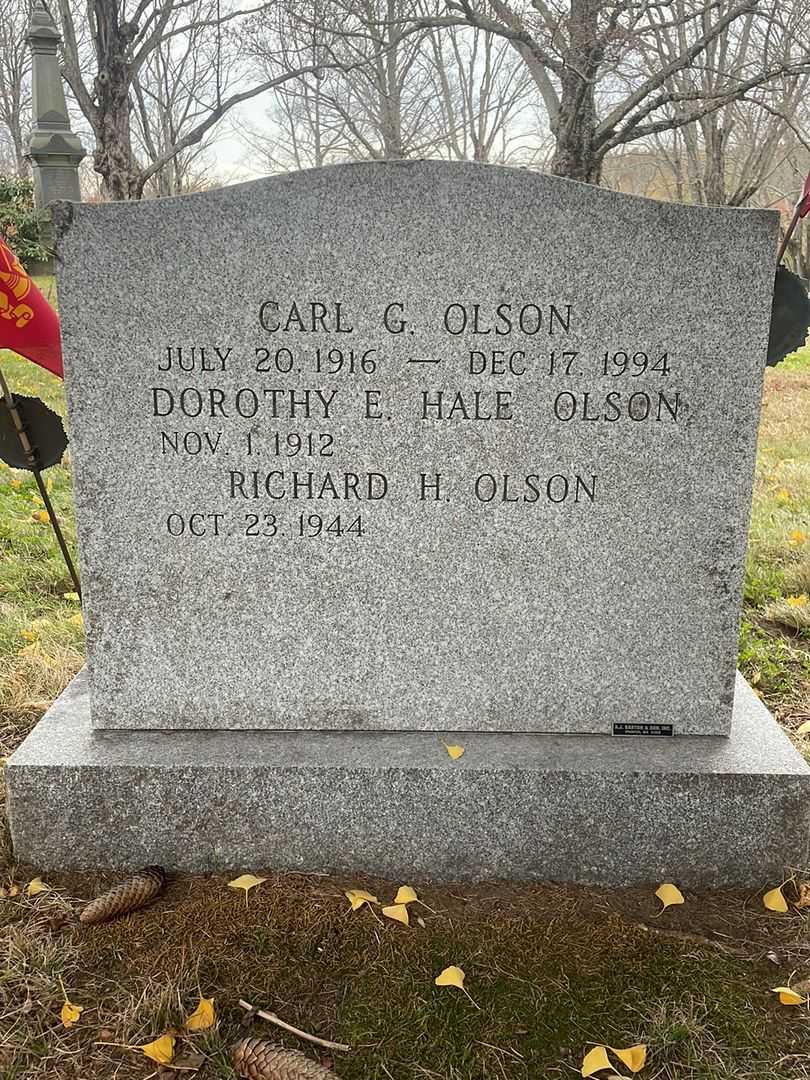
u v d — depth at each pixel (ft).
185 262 3.75
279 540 4.05
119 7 16.88
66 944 3.63
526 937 3.66
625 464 3.96
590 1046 3.21
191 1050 3.19
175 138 27.50
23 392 14.71
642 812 3.94
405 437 3.95
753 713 4.45
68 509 8.77
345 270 3.77
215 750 4.05
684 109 18.26
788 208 35.60
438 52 25.80
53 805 3.97
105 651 4.16
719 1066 3.14
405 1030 3.27
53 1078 3.10
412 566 4.09
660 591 4.10
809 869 4.00
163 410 3.91
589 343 3.84
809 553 7.38
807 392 17.25
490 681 4.21
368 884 4.00
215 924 3.69
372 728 4.26
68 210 3.69
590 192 3.68
